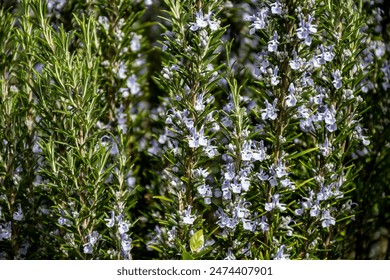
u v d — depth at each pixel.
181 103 0.76
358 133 0.81
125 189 0.81
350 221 0.83
